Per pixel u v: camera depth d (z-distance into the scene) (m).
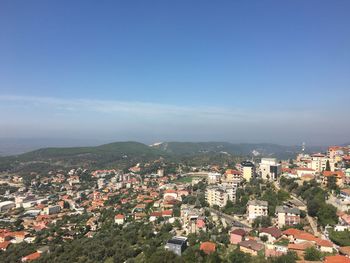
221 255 182.62
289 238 193.50
